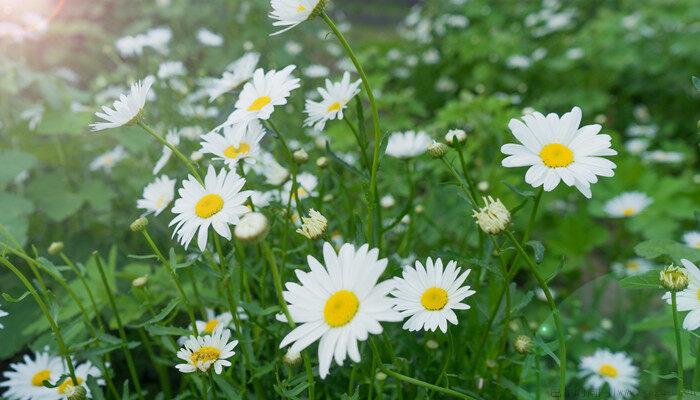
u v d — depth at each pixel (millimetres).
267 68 1151
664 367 708
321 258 616
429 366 580
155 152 972
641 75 1675
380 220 557
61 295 760
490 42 1778
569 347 779
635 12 1800
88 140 1056
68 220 956
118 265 844
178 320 708
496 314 568
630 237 1145
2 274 814
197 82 1230
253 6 1450
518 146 481
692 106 1583
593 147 475
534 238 1044
